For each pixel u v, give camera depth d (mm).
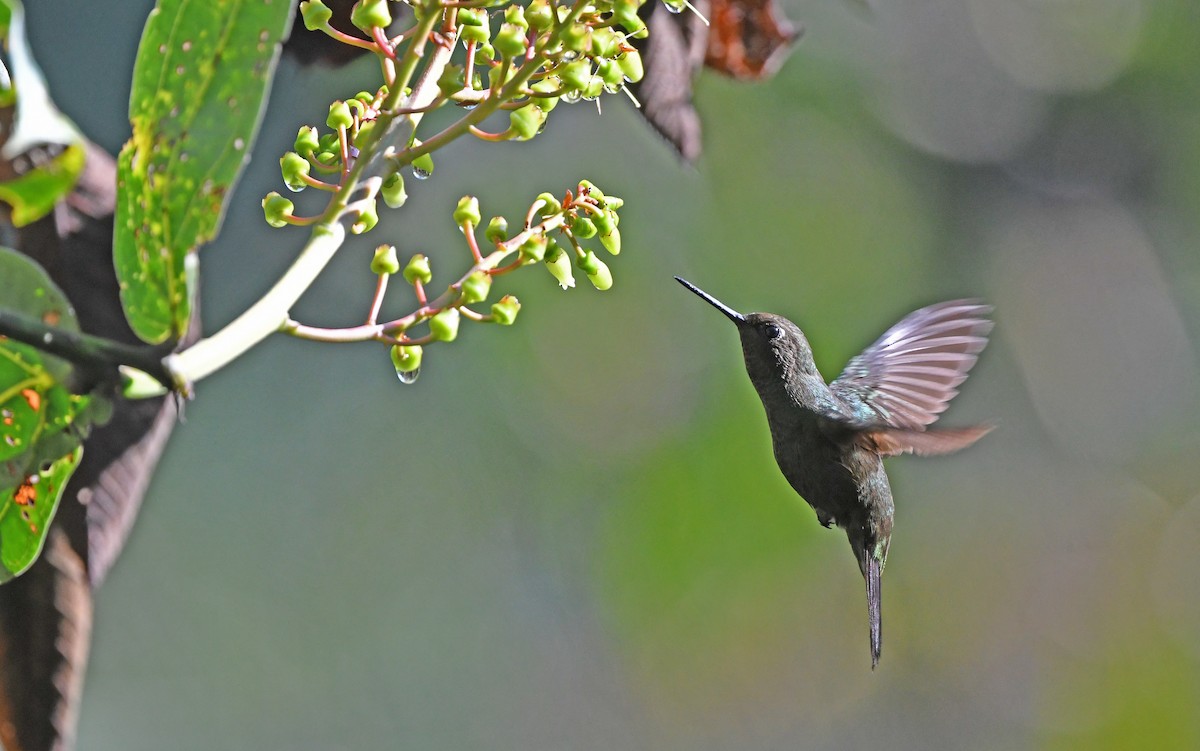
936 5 14797
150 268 3498
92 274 4625
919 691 14867
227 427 13141
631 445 12836
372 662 13562
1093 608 15297
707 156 13062
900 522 15297
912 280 14016
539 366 12867
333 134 3785
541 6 3545
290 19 3518
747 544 12867
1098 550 15422
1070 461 15539
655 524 12773
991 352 15273
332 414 13367
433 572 13641
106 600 12797
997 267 14930
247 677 13156
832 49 13680
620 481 12914
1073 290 15227
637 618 13086
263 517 13203
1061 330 15297
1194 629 15289
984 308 7559
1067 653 15227
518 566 13500
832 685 13859
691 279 13008
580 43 3539
